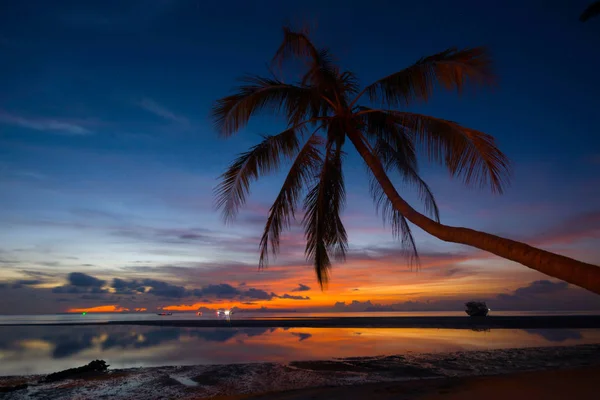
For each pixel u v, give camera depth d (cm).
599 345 1474
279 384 913
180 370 1120
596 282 438
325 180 1020
